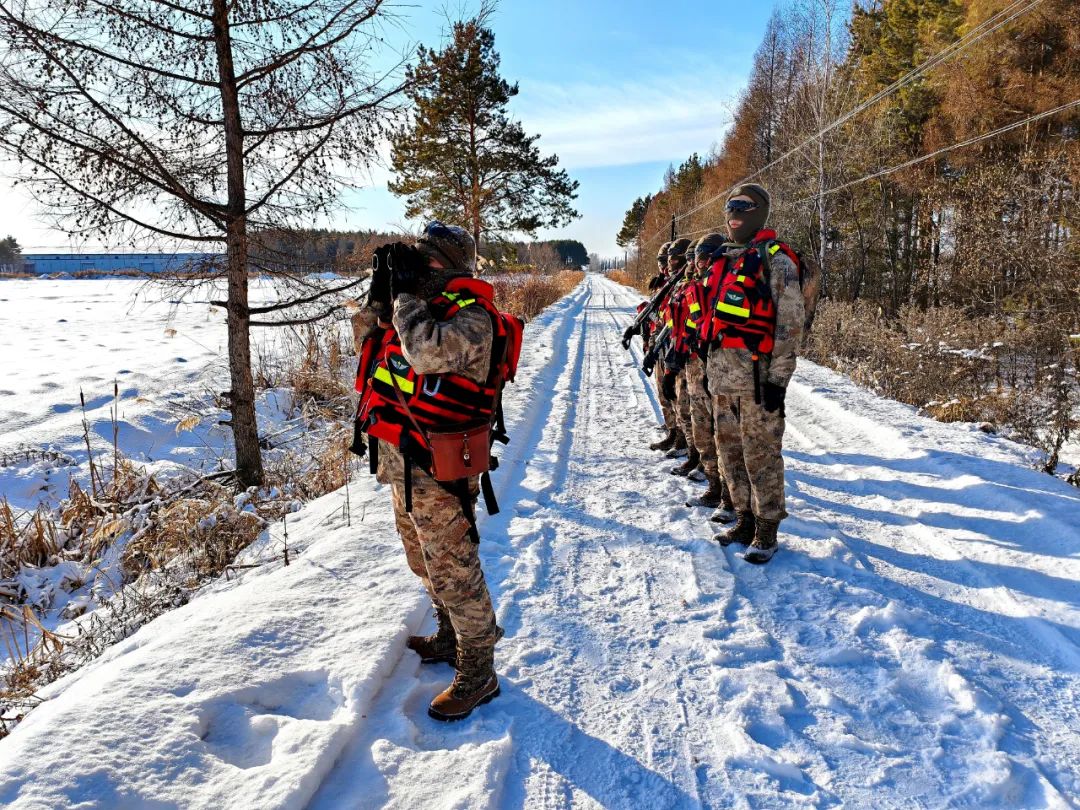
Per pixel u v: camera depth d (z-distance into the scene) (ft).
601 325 66.28
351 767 7.25
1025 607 10.65
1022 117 55.57
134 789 6.27
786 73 101.60
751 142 107.45
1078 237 39.22
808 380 30.63
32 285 132.77
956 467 17.01
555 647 9.89
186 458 25.50
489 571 12.35
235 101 19.71
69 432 25.43
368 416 8.18
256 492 19.31
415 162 72.28
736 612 10.87
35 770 6.21
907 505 15.31
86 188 18.11
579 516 15.29
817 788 7.21
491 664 8.54
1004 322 36.14
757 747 7.72
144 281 20.31
